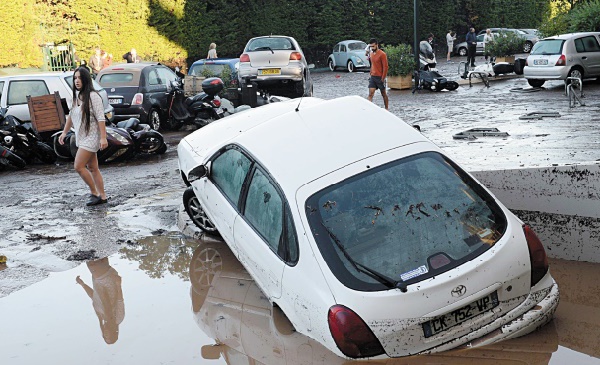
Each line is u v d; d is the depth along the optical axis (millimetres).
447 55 43125
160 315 5664
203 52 32219
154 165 12422
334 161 5012
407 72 23766
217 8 33406
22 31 24656
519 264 4457
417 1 23266
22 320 5750
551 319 4762
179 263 6957
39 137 13281
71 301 6117
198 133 7977
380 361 4172
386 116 5547
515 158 8867
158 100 16797
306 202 4691
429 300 4168
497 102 17719
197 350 4938
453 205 4727
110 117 14891
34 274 6875
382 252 4402
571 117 13250
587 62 20625
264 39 20031
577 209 6156
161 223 8414
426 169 4957
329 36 39719
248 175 5504
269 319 5359
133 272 6770
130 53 22938
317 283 4344
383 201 4695
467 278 4266
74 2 26594
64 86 14930
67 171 12508
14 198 10297
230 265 6801
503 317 4383
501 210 4812
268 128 5715
